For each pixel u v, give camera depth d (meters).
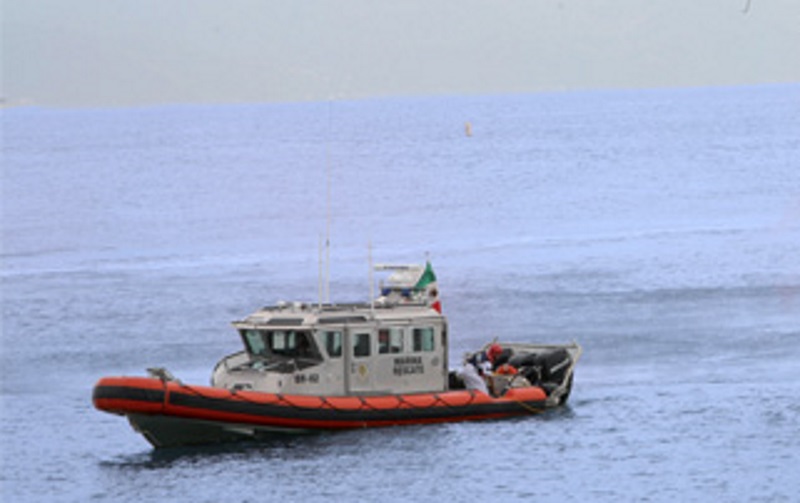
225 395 77.19
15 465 77.50
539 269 156.00
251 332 82.56
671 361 101.81
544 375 87.56
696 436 79.25
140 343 116.19
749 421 82.25
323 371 80.50
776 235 182.12
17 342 118.06
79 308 136.12
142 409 75.88
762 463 73.62
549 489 69.81
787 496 68.25
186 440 78.75
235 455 76.69
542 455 75.56
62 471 76.00
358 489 69.94
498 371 87.75
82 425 87.38
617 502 67.75
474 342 113.12
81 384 100.38
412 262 168.50
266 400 77.94
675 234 189.38
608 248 174.75
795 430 79.94
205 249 192.75
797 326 113.50
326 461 74.69
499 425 82.00
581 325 118.25
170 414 76.38
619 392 91.25
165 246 198.50
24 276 165.00
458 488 69.88
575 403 88.12
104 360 109.19
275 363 81.62
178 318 129.00
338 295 142.62
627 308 125.88
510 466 73.62
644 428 81.12
